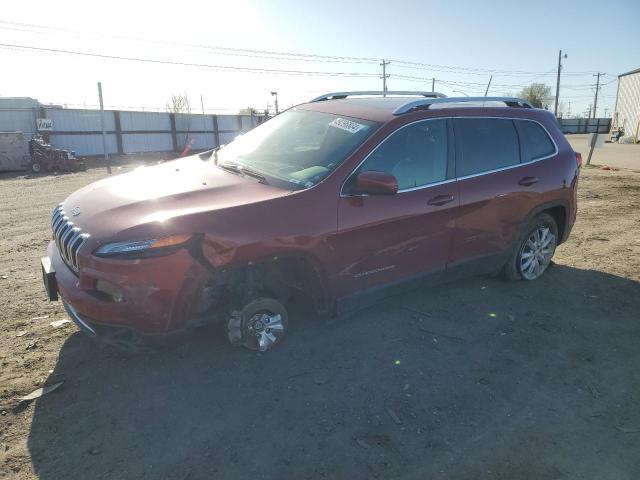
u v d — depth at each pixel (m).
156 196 3.48
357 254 3.79
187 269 3.10
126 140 34.81
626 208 9.62
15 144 22.56
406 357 3.81
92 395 3.26
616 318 4.57
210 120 40.69
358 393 3.35
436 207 4.17
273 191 3.59
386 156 3.94
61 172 22.84
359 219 3.73
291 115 4.82
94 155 32.75
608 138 53.22
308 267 3.64
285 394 3.32
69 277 3.34
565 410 3.24
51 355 3.74
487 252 4.74
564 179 5.23
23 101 29.69
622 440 2.97
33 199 12.84
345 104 4.63
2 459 2.68
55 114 30.44
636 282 5.43
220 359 3.70
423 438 2.94
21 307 4.65
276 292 3.76
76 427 2.95
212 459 2.73
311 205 3.53
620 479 2.66
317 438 2.91
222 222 3.21
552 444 2.92
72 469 2.63
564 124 82.81
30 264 6.20
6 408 3.10
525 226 5.02
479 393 3.39
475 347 3.99
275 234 3.35
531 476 2.67
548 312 4.66
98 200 3.60
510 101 5.02
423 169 4.16
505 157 4.80
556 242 5.54
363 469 2.69
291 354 3.79
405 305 4.72
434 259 4.31
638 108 51.53
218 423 3.02
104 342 3.21
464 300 4.87
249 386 3.39
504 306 4.75
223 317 3.57
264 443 2.86
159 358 3.70
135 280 3.01
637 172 16.67
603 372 3.69
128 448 2.79
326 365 3.67
